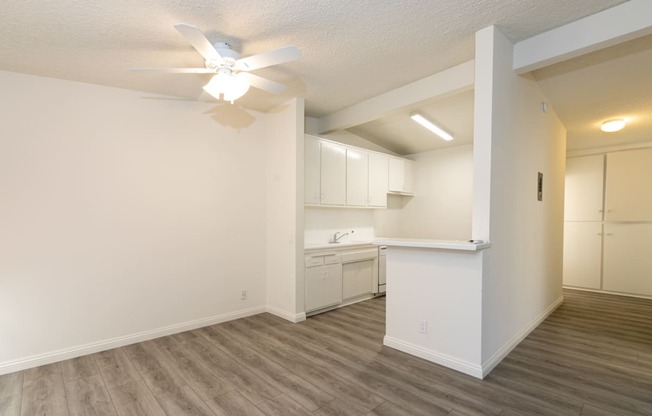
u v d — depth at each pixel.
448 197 5.55
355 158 4.81
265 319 3.91
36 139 2.82
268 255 4.21
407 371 2.57
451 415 2.01
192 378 2.50
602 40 2.27
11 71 2.76
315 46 2.63
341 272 4.40
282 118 3.99
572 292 5.39
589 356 2.83
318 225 4.76
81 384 2.44
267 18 2.22
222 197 3.86
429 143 5.48
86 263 3.02
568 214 5.74
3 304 2.66
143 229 3.32
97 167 3.09
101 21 2.17
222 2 2.02
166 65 2.81
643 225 5.07
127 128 3.26
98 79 3.02
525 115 3.08
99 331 3.06
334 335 3.37
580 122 4.38
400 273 2.97
